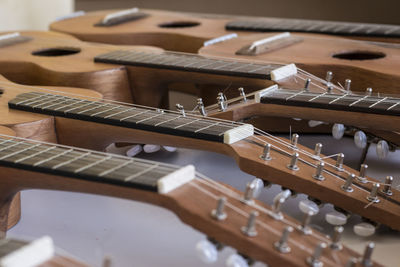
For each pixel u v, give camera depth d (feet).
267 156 3.40
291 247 2.51
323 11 8.96
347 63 4.64
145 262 3.14
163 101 5.26
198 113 4.15
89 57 5.25
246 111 4.10
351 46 5.33
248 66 4.59
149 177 2.90
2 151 3.34
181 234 3.45
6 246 2.43
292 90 4.19
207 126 3.66
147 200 2.87
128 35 6.25
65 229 3.52
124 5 9.68
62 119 3.98
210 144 3.56
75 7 9.61
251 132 3.68
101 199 3.90
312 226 3.20
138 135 3.77
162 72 4.80
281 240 2.48
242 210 2.73
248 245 2.52
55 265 2.32
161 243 3.34
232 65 4.64
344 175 3.37
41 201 3.89
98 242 3.36
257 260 2.51
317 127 4.93
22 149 3.38
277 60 4.81
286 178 3.31
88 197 3.93
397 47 5.29
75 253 3.25
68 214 3.70
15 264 2.23
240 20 6.64
